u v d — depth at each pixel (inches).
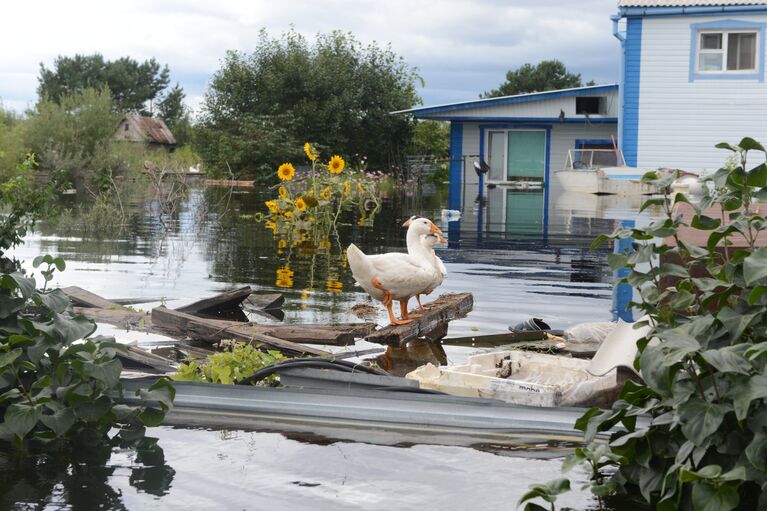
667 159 983.6
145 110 3518.7
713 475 107.4
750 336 126.2
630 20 972.6
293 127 1407.5
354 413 176.6
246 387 185.8
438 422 173.3
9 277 169.3
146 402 182.4
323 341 258.4
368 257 268.4
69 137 1194.0
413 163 1435.8
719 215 292.2
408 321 268.8
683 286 136.1
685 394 120.0
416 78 1546.5
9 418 155.6
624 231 138.5
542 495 119.0
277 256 463.8
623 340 191.5
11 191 264.7
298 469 147.6
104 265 416.2
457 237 556.1
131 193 968.9
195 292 345.4
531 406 173.3
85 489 137.9
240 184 1316.4
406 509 130.3
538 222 656.4
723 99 965.2
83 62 3403.1
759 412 114.5
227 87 1457.9
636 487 137.7
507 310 309.7
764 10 938.7
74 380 164.1
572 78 2642.7
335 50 1520.7
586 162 1041.5
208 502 132.6
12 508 130.0
